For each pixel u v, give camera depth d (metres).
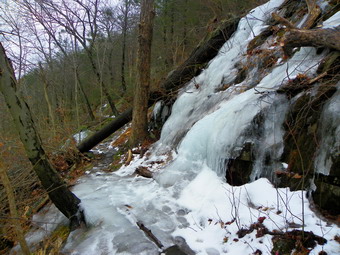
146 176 5.02
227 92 5.29
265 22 6.29
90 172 6.23
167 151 5.59
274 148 3.33
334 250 2.21
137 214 3.65
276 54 4.81
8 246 4.30
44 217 4.52
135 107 6.81
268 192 3.18
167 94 7.38
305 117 3.09
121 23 15.90
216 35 7.14
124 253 2.89
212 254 2.71
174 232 3.18
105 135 7.68
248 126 3.63
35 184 6.04
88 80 17.77
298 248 2.33
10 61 3.36
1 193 5.05
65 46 16.23
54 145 8.48
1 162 3.02
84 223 3.77
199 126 4.70
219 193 3.62
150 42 6.43
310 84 3.24
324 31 3.37
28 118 3.43
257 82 4.84
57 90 18.97
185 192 4.01
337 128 2.66
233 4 10.22
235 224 2.96
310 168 2.88
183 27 13.86
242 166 3.65
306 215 2.68
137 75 6.62
